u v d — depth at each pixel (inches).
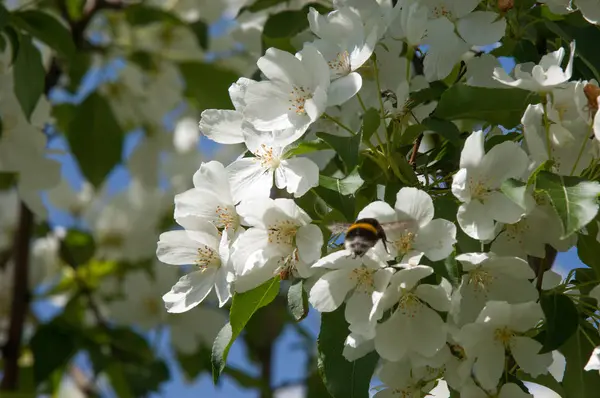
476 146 45.6
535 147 45.7
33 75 53.6
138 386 60.3
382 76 48.3
